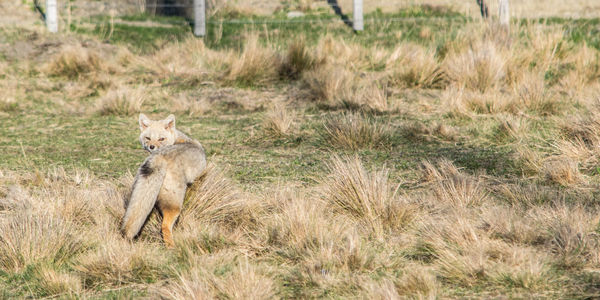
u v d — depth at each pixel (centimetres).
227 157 1900
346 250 1074
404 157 1841
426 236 1175
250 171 1734
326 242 1130
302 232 1179
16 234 1168
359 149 1950
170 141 1455
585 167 1619
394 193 1371
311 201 1359
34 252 1141
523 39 3316
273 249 1148
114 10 4297
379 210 1310
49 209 1338
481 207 1351
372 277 1020
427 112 2381
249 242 1209
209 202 1349
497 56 2803
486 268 988
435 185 1520
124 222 1154
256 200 1386
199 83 2983
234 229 1284
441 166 1634
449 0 4478
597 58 2959
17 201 1427
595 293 899
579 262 1012
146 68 3216
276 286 993
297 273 1030
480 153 1836
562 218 1194
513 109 2294
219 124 2359
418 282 952
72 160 1897
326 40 3475
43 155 1959
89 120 2484
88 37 3656
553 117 2117
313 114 2430
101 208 1368
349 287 980
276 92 2825
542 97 2344
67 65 3159
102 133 2269
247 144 2070
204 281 981
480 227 1193
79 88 2914
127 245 1154
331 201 1377
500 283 959
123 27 3931
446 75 2817
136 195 1158
